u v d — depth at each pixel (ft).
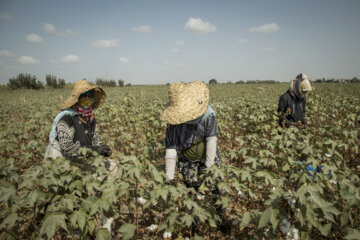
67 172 6.98
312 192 5.96
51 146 9.57
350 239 5.61
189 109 7.32
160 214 8.41
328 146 12.16
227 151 17.56
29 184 6.25
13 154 17.71
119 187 6.89
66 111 9.52
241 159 14.80
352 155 15.64
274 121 17.94
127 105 28.37
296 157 12.14
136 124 19.99
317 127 23.11
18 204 6.14
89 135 10.23
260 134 17.62
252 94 72.02
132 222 9.06
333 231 6.85
